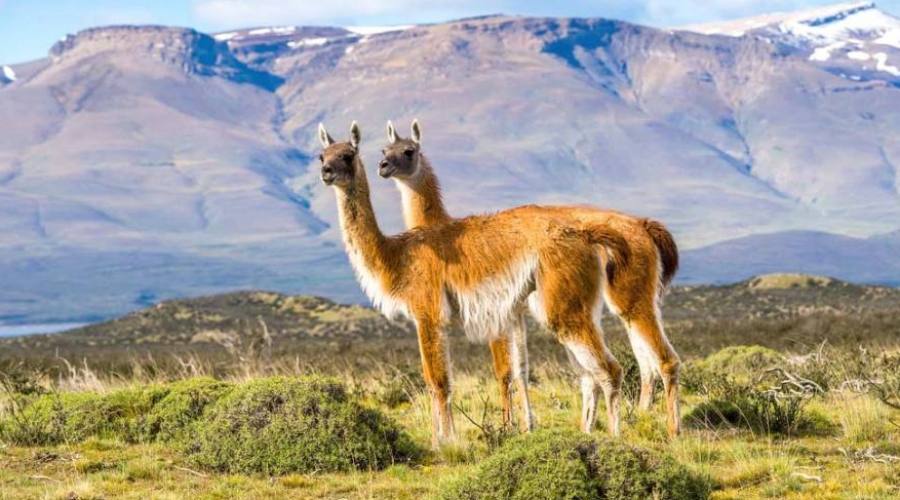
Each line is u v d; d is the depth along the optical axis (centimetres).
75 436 2144
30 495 1722
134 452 2039
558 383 2862
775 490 1670
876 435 2061
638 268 2114
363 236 2097
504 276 2048
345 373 3481
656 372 2334
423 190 2711
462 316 2077
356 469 1891
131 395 2247
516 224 2066
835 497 1630
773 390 2259
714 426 2183
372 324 12262
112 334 12600
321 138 2212
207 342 10719
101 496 1719
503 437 2005
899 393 2333
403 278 2086
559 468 1551
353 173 2100
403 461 1972
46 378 3309
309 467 1894
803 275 13162
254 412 1966
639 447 1609
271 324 12738
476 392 2772
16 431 2147
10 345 11162
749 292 12512
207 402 2139
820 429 2145
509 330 2133
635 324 2117
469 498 1580
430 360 2069
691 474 1596
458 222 2111
